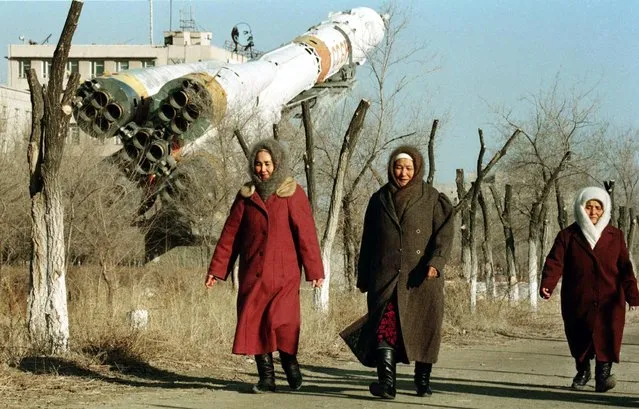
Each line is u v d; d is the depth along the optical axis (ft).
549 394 31.35
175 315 41.96
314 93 154.92
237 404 27.20
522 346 56.75
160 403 27.27
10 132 126.00
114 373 32.99
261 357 29.66
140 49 263.90
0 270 53.52
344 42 161.17
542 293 32.01
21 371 31.81
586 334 31.96
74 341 36.52
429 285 28.89
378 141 92.84
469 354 49.65
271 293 29.14
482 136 79.20
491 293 85.71
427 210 29.22
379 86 92.58
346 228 82.17
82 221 70.18
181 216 107.24
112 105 113.19
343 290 78.33
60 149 35.40
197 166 104.63
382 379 28.50
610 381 31.55
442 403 28.22
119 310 42.73
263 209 29.25
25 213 73.36
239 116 109.40
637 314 106.52
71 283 56.24
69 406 26.61
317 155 97.45
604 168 146.92
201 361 37.06
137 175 108.78
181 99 111.45
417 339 28.73
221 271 29.68
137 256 89.66
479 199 88.28
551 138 119.55
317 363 41.42
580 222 32.07
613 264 31.76
